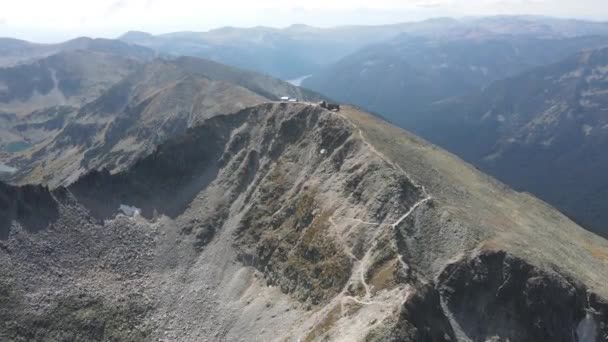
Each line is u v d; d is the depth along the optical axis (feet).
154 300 396.98
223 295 387.14
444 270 295.28
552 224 406.00
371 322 259.80
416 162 400.47
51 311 376.07
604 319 286.25
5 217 421.18
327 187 398.01
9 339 352.49
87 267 418.10
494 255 295.28
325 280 334.24
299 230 388.78
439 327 265.34
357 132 423.64
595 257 362.94
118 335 367.45
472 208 355.77
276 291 363.56
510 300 284.61
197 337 361.30
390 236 318.24
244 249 409.08
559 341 275.80
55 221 439.22
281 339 311.06
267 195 436.76
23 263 400.67
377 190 357.41
